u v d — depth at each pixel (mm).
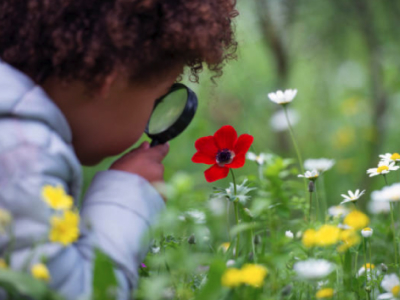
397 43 4711
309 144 6371
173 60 1451
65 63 1346
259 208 1525
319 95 6586
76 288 1166
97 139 1421
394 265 1672
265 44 5246
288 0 4625
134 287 1264
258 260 1434
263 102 5758
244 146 1597
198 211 1596
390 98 5617
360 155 5750
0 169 1150
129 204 1304
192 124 4625
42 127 1233
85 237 1253
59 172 1217
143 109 1439
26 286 997
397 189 1671
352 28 4793
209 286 1175
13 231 1129
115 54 1355
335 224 1790
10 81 1264
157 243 1582
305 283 1527
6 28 1391
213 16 1460
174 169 4914
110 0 1365
